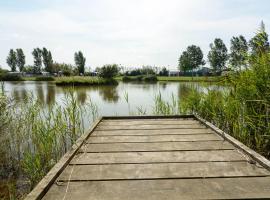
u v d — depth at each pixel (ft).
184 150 7.43
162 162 6.41
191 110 15.53
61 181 5.30
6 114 12.01
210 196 4.61
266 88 8.93
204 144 8.05
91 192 4.81
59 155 11.32
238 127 10.36
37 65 168.04
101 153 7.23
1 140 11.44
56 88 59.93
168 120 12.86
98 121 11.89
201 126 11.06
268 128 8.58
